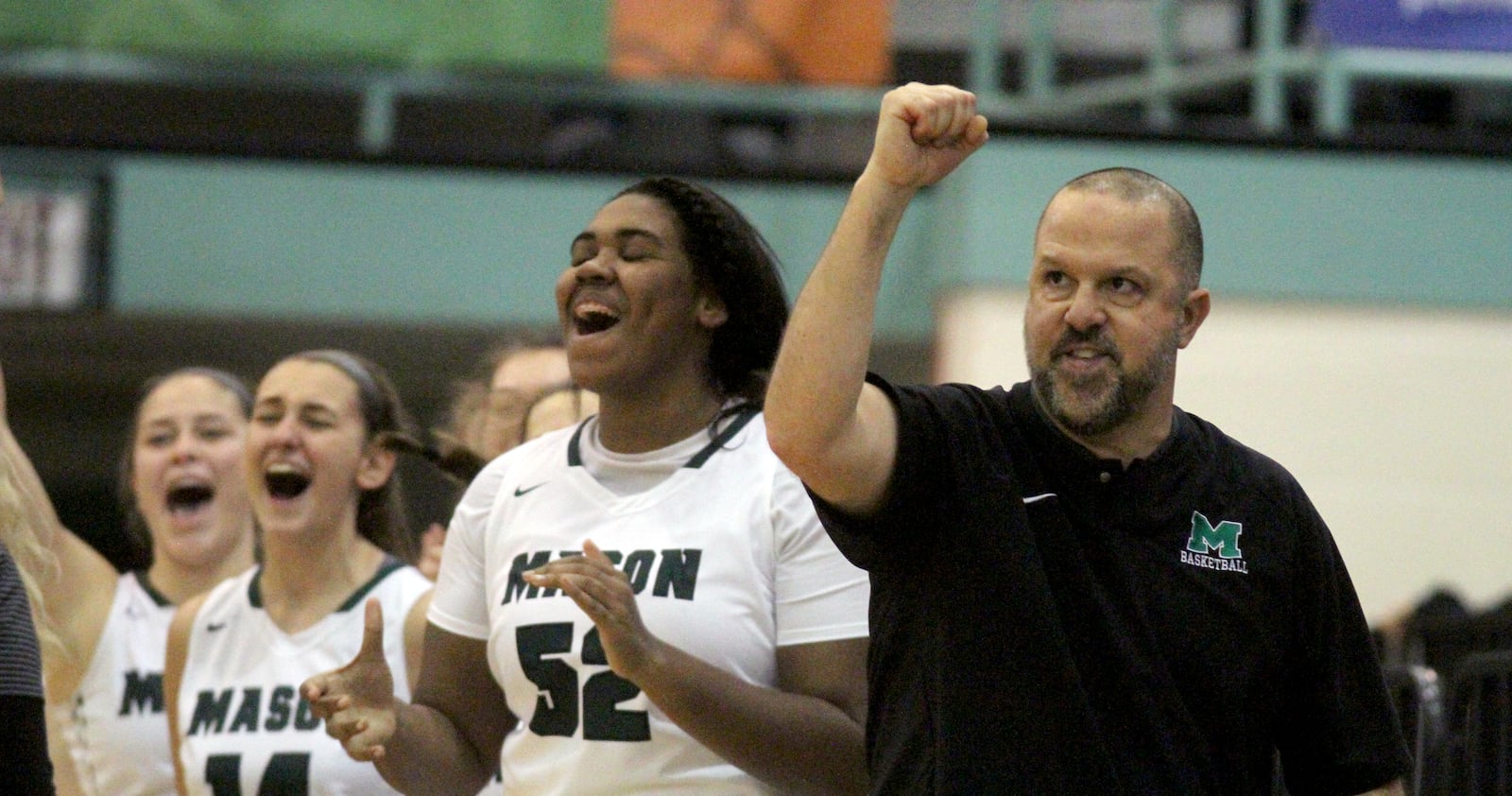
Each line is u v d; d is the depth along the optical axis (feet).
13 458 24.40
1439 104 62.39
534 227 57.93
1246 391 54.19
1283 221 54.39
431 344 61.16
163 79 55.77
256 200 58.03
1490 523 54.29
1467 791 26.35
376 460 27.81
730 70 53.98
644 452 21.36
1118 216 16.69
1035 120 54.24
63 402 69.31
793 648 20.21
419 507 33.78
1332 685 17.30
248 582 27.02
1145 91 58.65
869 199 15.76
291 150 57.93
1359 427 54.34
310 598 26.66
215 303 57.72
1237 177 54.39
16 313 57.52
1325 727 17.40
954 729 16.06
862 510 16.49
